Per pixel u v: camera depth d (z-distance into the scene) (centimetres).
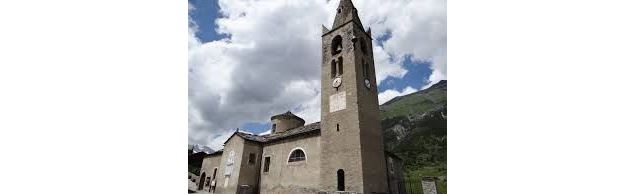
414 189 4203
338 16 3378
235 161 3356
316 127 3212
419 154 6225
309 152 2961
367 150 2658
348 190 2536
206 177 3897
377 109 3039
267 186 3203
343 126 2764
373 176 2622
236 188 3184
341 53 3114
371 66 3216
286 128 3909
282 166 3152
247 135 3553
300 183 2919
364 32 3316
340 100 2892
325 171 2738
